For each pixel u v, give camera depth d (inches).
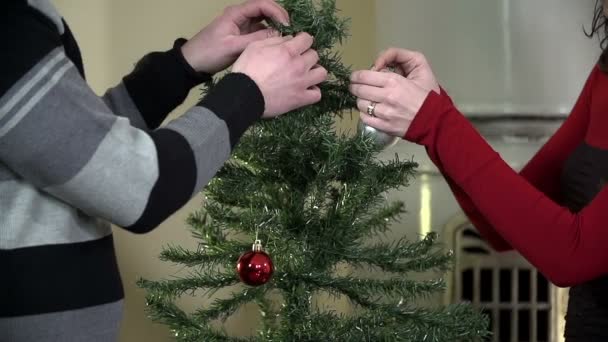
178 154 62.2
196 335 77.4
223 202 80.0
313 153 74.6
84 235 64.5
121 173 60.4
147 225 62.1
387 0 112.8
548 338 112.0
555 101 112.5
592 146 83.3
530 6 111.6
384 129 76.2
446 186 111.9
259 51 68.1
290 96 68.8
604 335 80.7
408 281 79.8
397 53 79.6
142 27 109.3
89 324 64.0
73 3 106.5
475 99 112.7
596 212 75.1
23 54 59.5
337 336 75.3
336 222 75.4
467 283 111.7
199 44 78.0
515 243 76.4
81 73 67.9
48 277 62.4
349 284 76.7
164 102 78.0
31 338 62.1
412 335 74.8
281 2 75.3
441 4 112.3
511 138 112.9
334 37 74.8
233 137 65.0
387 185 78.9
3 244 61.7
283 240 76.2
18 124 58.9
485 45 112.3
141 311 110.5
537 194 76.0
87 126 60.1
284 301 79.1
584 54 112.0
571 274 75.8
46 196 62.9
